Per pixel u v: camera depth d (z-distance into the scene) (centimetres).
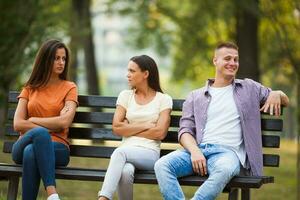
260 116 1203
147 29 4941
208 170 1148
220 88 1219
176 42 5100
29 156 1145
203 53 4700
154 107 1242
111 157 1170
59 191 2023
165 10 4519
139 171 1188
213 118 1202
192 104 1227
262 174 1184
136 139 1217
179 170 1149
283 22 2712
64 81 1280
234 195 1173
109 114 1288
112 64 16538
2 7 2736
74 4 3969
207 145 1181
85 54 4219
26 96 1272
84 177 1170
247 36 3516
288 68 3884
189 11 4538
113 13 4584
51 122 1222
